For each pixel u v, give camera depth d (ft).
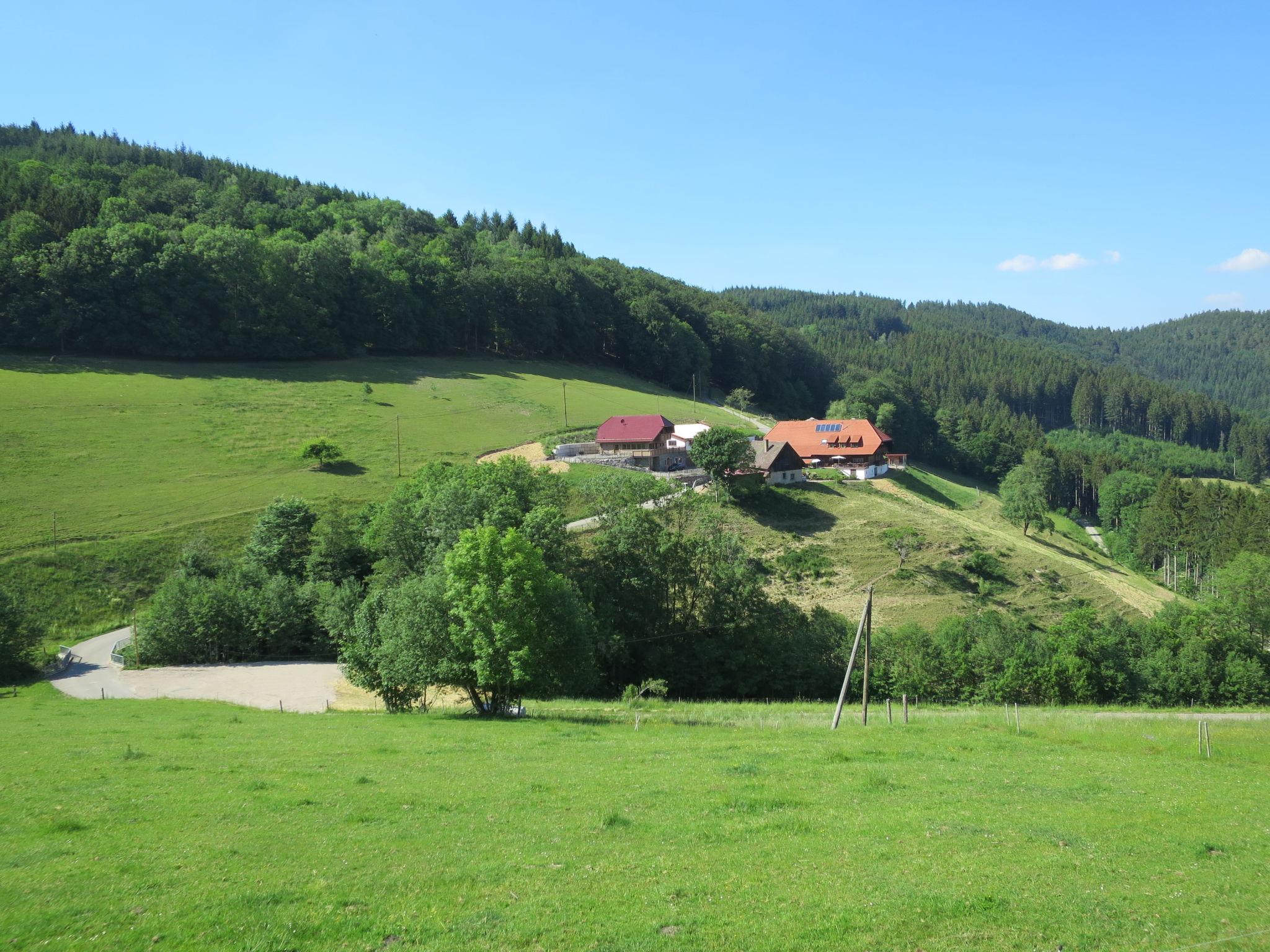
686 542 237.66
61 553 267.18
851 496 381.60
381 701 180.75
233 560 278.67
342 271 543.80
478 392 505.25
